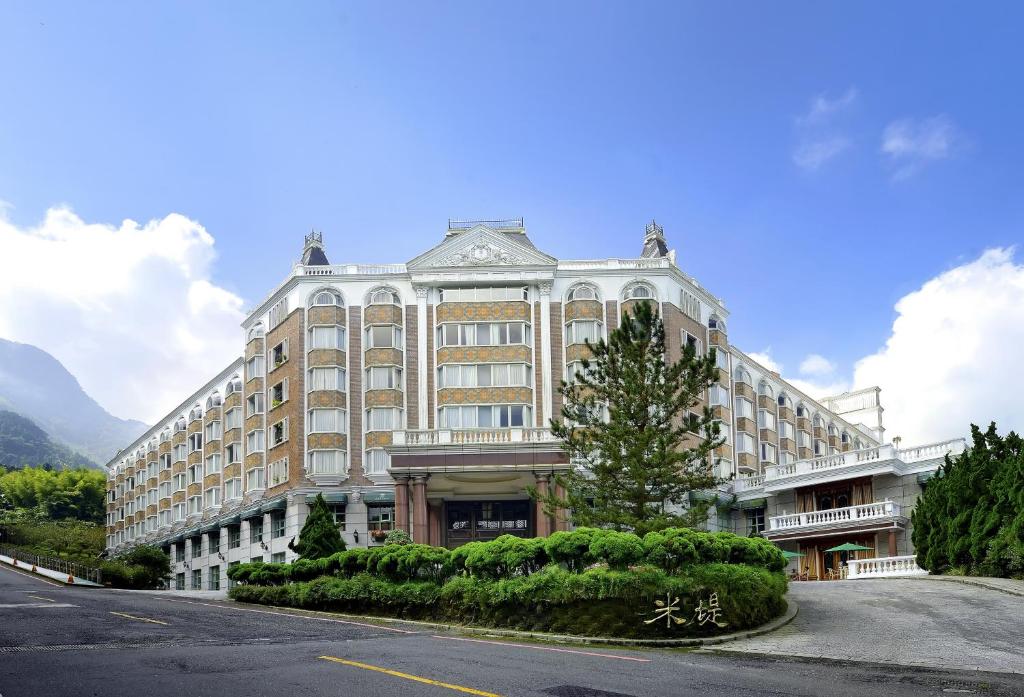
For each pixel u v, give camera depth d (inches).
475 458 1811.0
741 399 2677.2
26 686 542.6
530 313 2289.6
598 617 901.8
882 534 1865.2
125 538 3897.6
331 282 2338.8
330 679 569.3
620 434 1208.8
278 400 2396.7
